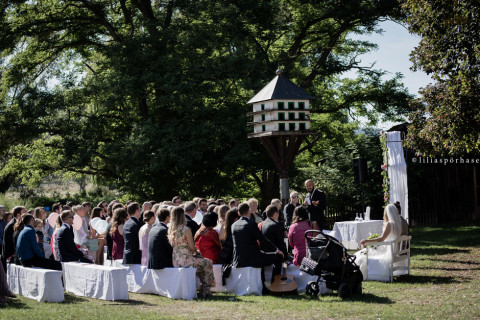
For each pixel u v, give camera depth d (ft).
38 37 91.20
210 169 81.76
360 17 86.58
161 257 32.50
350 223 52.11
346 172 80.74
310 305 27.91
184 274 31.27
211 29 82.28
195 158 75.82
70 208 45.03
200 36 80.79
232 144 80.07
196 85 80.18
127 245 35.09
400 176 49.34
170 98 77.25
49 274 31.22
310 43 100.32
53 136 92.22
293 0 91.76
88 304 30.07
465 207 89.04
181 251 32.17
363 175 55.21
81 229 40.52
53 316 26.35
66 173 98.02
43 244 39.73
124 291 31.42
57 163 89.10
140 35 82.38
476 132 43.39
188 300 30.71
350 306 27.32
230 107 80.53
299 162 106.32
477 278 34.42
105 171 91.04
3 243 37.27
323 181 80.74
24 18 88.84
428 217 84.33
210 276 32.17
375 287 33.12
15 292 34.88
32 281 32.48
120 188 84.69
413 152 78.54
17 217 37.32
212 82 81.71
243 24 84.64
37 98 85.05
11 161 94.12
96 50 92.27
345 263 30.19
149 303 30.01
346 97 98.58
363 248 36.14
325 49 94.53
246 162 78.54
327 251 30.37
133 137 78.28
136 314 26.58
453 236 63.10
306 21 94.43
